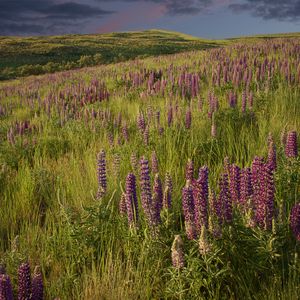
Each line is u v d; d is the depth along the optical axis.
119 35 121.81
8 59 65.62
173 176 5.55
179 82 12.14
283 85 10.29
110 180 5.57
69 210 4.32
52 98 14.78
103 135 8.71
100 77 21.58
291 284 3.21
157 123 7.44
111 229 4.18
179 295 3.19
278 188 4.43
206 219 3.42
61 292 3.51
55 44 85.12
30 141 8.88
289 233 3.57
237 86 10.95
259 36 104.69
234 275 3.33
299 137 6.08
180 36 126.31
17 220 5.29
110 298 3.37
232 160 6.21
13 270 3.70
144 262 3.72
